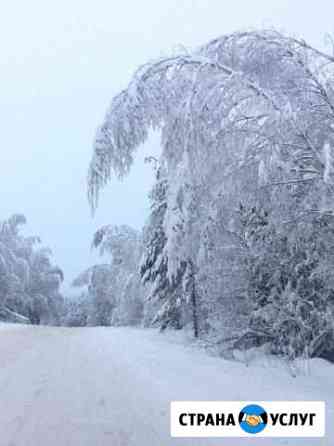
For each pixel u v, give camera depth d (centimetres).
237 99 1274
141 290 3372
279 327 1311
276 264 1323
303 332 1276
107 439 641
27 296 5338
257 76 1339
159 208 2470
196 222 1382
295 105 1279
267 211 1282
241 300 1381
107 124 1324
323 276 1219
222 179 1298
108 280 5356
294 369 1234
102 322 5872
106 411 768
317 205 1216
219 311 1416
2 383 974
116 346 1638
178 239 1554
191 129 1273
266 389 948
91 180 1334
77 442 629
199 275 1466
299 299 1285
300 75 1280
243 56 1333
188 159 1305
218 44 1332
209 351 1526
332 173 1150
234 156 1292
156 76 1320
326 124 1249
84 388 929
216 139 1283
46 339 1889
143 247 2703
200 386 957
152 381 992
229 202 1316
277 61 1314
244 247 1356
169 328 2347
